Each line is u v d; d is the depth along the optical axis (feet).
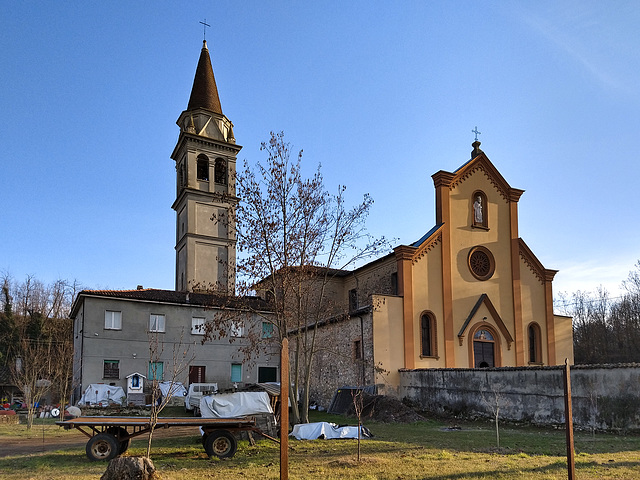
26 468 47.42
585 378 74.28
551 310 129.80
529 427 78.54
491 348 121.08
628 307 203.41
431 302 115.65
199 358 132.26
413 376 104.37
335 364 118.83
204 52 183.93
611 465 43.68
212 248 164.04
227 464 47.26
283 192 77.36
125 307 127.54
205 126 171.53
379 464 45.24
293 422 74.74
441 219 121.70
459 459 48.01
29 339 175.42
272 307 79.56
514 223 130.82
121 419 52.54
